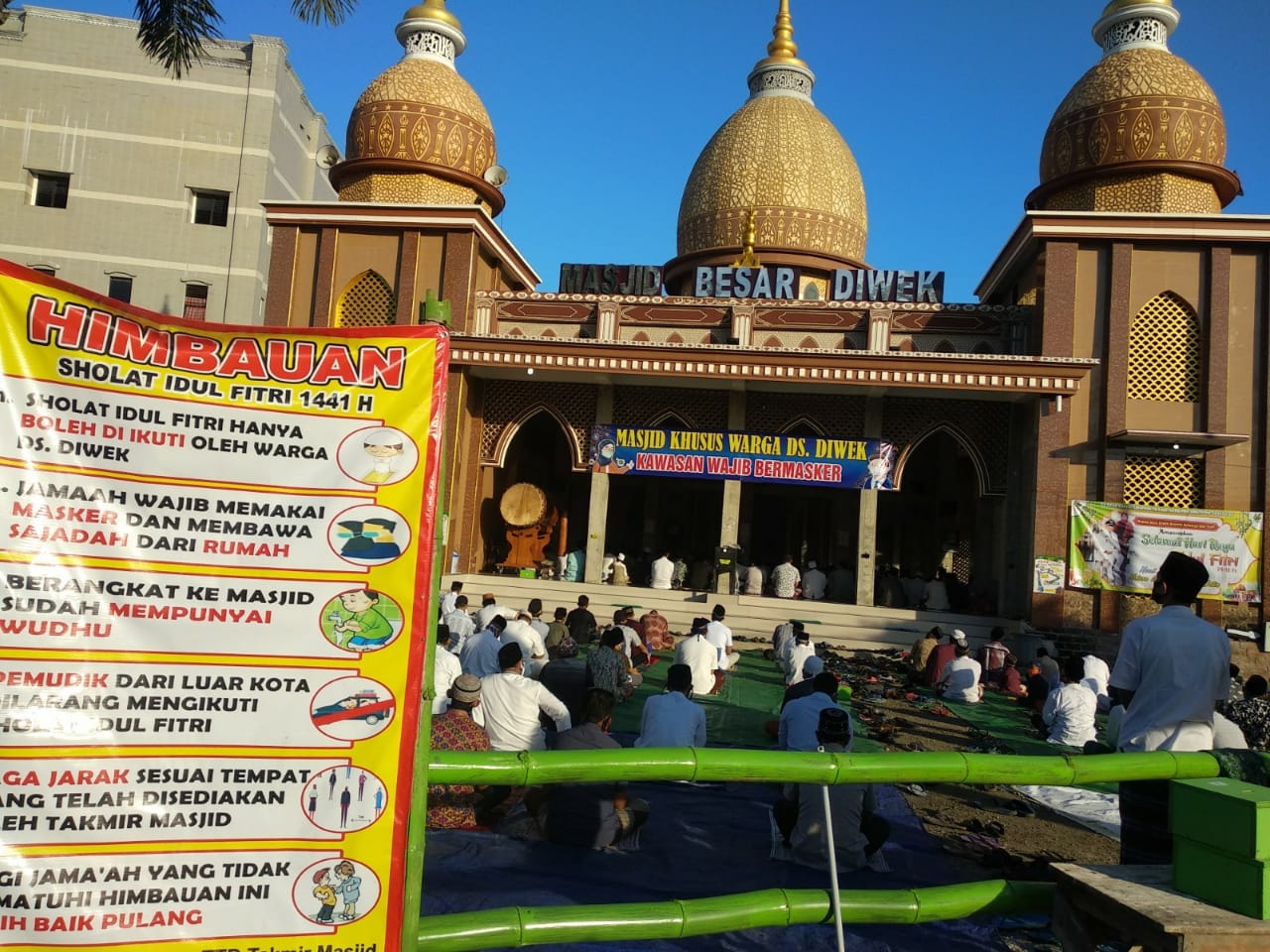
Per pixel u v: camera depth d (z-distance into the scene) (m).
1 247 26.12
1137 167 17.27
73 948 2.22
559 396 18.08
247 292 26.58
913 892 3.20
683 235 23.53
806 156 22.39
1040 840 6.04
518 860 4.78
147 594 2.37
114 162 26.61
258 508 2.49
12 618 2.26
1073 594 15.26
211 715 2.38
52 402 2.35
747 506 21.58
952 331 17.00
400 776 2.49
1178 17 18.25
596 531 17.44
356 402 2.60
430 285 17.69
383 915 2.43
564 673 8.46
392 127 19.64
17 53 26.62
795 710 5.76
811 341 17.39
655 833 5.45
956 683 11.55
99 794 2.28
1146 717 4.00
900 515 21.16
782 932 4.06
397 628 2.54
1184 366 15.83
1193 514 15.17
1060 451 15.56
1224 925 2.69
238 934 2.35
